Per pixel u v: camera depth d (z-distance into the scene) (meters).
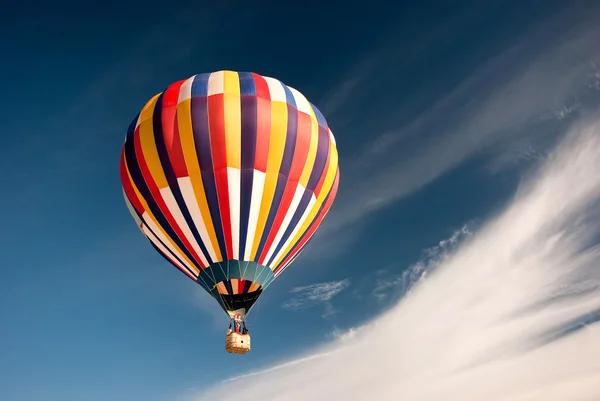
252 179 18.11
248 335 17.47
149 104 20.00
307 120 19.72
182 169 18.19
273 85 19.92
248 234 17.98
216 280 17.95
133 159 19.20
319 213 20.34
